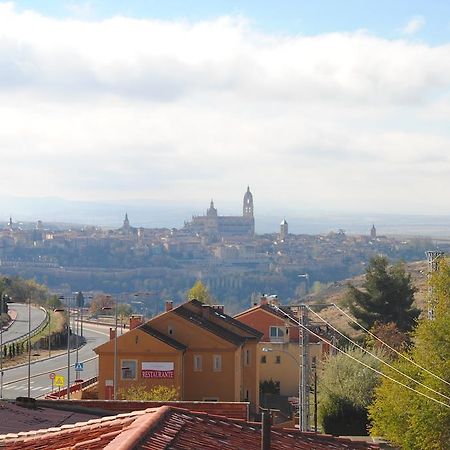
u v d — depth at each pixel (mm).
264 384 77625
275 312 79312
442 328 46281
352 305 88438
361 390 58969
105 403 22750
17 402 21734
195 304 66812
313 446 16703
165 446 13352
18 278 169750
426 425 44219
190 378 60344
